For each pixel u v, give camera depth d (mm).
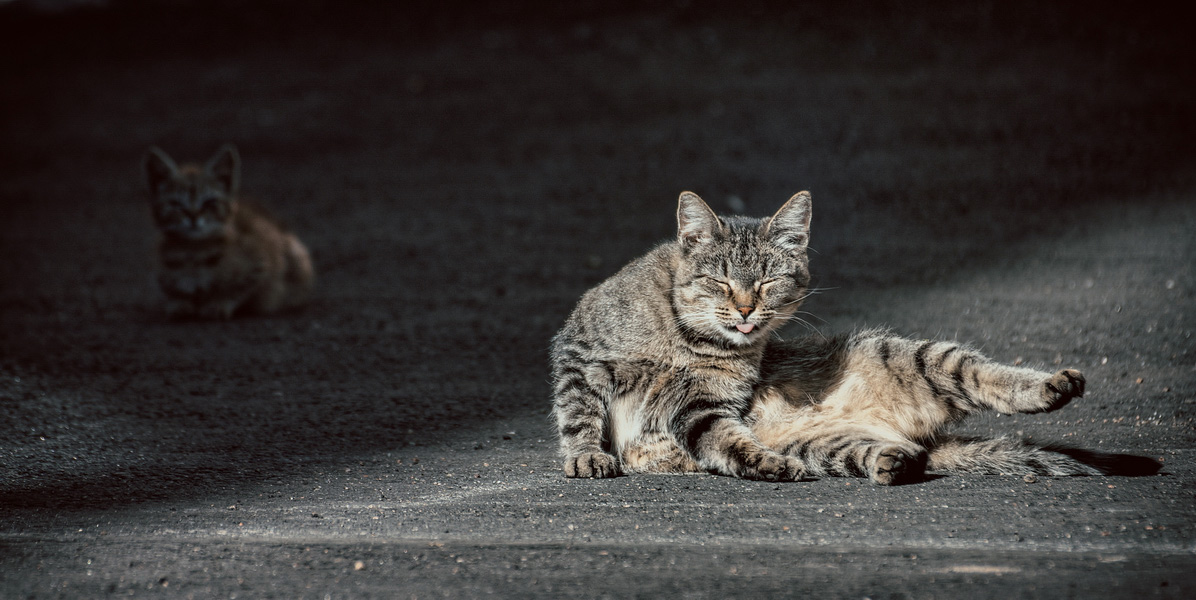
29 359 8344
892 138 14484
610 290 6281
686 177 13703
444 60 19938
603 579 4156
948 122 14883
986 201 12172
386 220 13078
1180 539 4418
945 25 18828
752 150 14469
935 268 10117
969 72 16828
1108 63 16734
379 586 4137
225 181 10164
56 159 16938
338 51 21297
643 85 17594
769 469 5430
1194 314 8344
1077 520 4656
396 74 19422
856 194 12672
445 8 22984
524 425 6602
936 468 5605
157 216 9969
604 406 6078
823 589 3996
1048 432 6102
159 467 5773
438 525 4852
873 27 19062
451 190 14094
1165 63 16500
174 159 16109
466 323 9297
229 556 4492
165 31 24016
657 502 5125
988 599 3863
